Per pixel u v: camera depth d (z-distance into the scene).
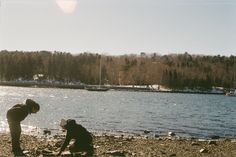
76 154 13.07
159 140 22.52
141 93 187.50
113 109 65.12
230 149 19.06
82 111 57.44
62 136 24.33
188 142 21.89
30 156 13.21
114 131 32.75
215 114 63.84
